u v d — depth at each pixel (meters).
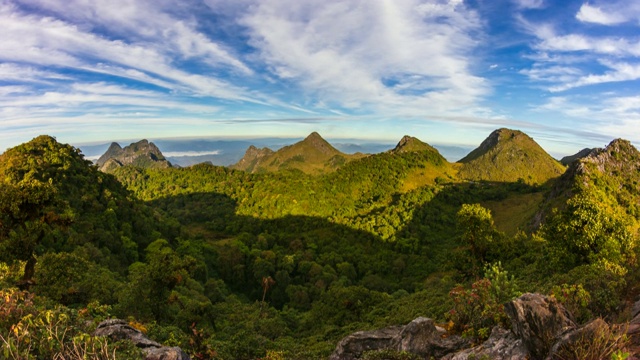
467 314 12.21
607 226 22.58
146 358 7.67
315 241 129.88
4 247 18.02
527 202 157.00
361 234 132.25
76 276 21.70
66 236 53.59
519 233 57.28
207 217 161.50
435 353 11.13
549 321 7.16
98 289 29.86
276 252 112.44
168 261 30.70
